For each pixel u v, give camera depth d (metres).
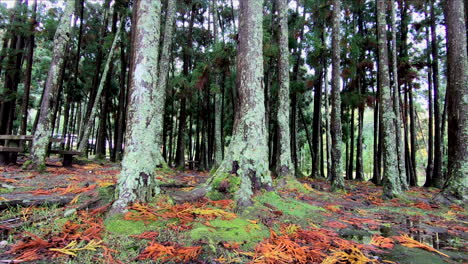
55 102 6.00
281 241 2.32
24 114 9.76
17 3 9.70
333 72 6.97
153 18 3.11
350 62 10.54
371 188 9.19
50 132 5.93
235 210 3.16
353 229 3.06
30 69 9.95
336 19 7.07
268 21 11.02
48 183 4.28
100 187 3.52
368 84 13.07
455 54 5.47
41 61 14.85
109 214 2.62
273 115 13.78
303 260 2.01
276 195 3.58
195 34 16.02
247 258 2.01
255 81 3.92
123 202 2.69
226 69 9.49
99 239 2.16
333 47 7.04
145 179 2.91
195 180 6.93
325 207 4.28
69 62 13.62
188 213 2.82
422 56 11.79
